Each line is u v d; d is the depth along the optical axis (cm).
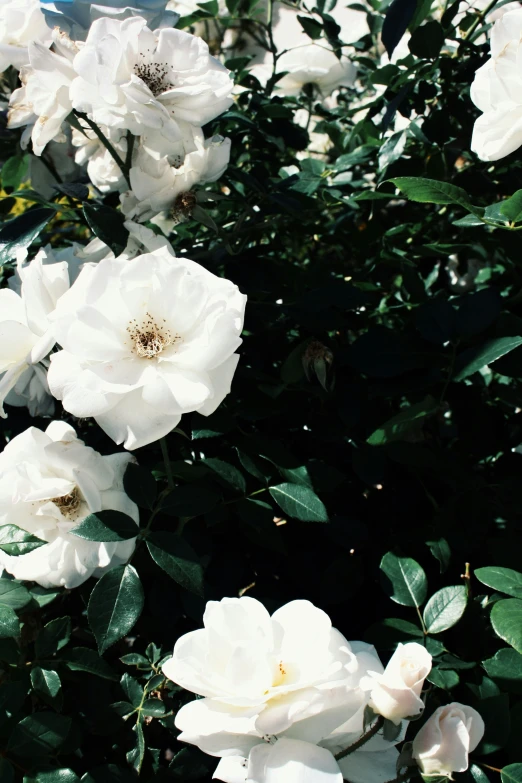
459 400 78
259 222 83
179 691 69
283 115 89
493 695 67
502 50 68
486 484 75
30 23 74
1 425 80
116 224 73
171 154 73
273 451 73
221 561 74
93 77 69
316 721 60
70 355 65
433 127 84
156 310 66
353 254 95
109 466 69
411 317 78
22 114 75
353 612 75
